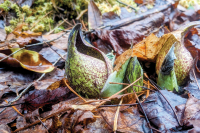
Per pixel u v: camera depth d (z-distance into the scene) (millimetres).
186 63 491
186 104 445
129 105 457
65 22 819
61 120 431
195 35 662
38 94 464
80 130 422
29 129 424
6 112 447
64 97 474
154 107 444
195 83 507
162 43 495
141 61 550
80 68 447
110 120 430
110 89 455
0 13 712
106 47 642
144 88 484
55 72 558
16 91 495
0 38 650
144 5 1011
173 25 857
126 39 652
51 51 613
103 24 728
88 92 464
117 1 939
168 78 472
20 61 551
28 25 749
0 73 533
